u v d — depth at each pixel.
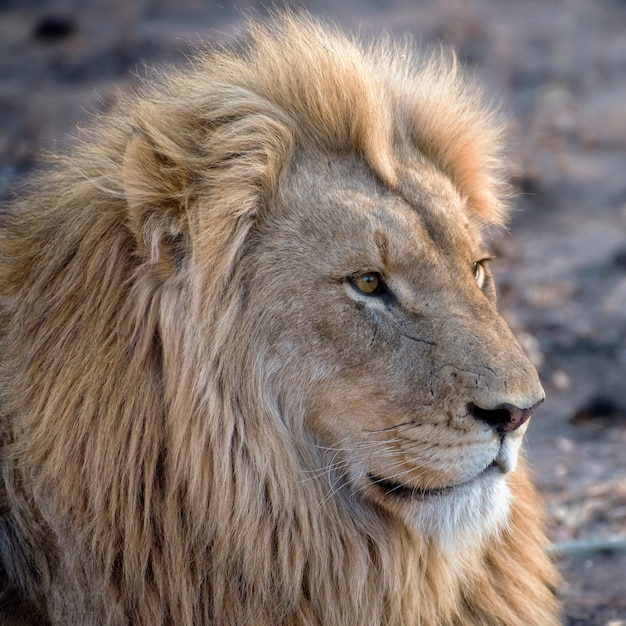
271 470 6.64
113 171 6.77
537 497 7.89
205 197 6.57
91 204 6.77
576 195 20.25
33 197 7.42
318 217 6.68
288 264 6.63
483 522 6.59
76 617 6.73
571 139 22.91
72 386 6.57
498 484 6.61
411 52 8.24
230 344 6.60
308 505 6.72
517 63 27.16
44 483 6.62
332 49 7.21
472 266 6.98
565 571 9.50
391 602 6.92
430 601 7.02
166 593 6.71
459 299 6.62
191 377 6.54
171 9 28.36
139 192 6.45
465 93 7.93
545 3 33.53
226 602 6.66
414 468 6.52
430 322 6.54
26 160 17.38
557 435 12.20
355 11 29.02
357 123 6.87
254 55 7.48
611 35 30.67
